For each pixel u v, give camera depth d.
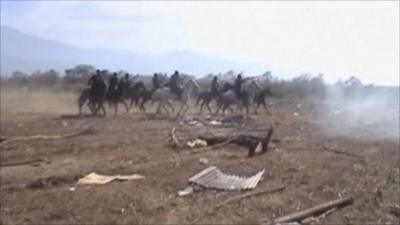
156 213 12.20
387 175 16.80
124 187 14.26
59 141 21.98
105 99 33.84
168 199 13.28
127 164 17.38
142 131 25.95
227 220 11.93
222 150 20.47
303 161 18.80
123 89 34.47
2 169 16.38
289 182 15.53
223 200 13.37
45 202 12.73
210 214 12.27
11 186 14.03
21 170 16.28
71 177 15.20
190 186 14.59
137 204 12.76
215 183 14.78
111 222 11.48
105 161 17.88
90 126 27.62
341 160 19.31
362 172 17.23
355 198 14.12
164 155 19.19
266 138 20.72
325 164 18.41
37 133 24.38
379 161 19.28
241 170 16.86
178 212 12.34
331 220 12.44
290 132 27.61
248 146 20.94
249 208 12.84
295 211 12.85
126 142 22.03
